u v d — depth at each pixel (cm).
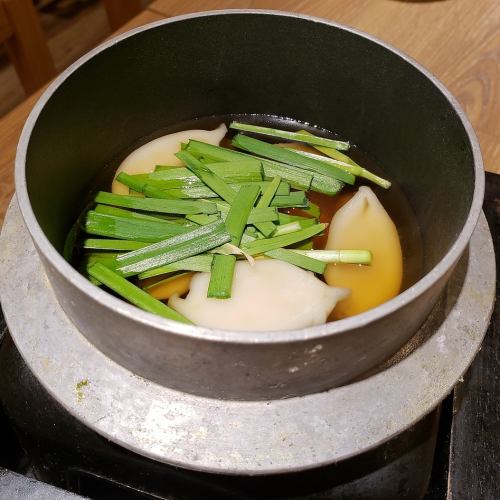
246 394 17
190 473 19
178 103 27
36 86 42
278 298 21
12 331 19
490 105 31
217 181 25
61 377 18
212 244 22
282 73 26
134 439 17
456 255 16
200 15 23
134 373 18
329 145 27
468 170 19
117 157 27
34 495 18
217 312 21
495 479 20
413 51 33
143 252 22
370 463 20
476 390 21
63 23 61
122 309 14
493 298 20
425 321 19
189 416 17
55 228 22
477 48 33
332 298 22
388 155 27
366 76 24
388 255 24
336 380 17
